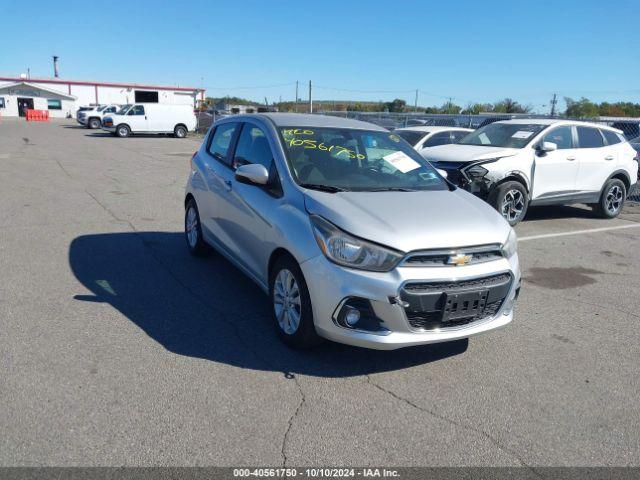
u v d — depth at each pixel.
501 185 8.69
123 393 3.44
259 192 4.68
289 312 4.15
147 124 31.75
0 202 9.27
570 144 9.66
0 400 3.29
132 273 5.81
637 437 3.27
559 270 6.76
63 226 7.79
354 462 2.92
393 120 21.59
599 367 4.16
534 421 3.39
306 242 3.87
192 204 6.41
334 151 4.84
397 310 3.59
